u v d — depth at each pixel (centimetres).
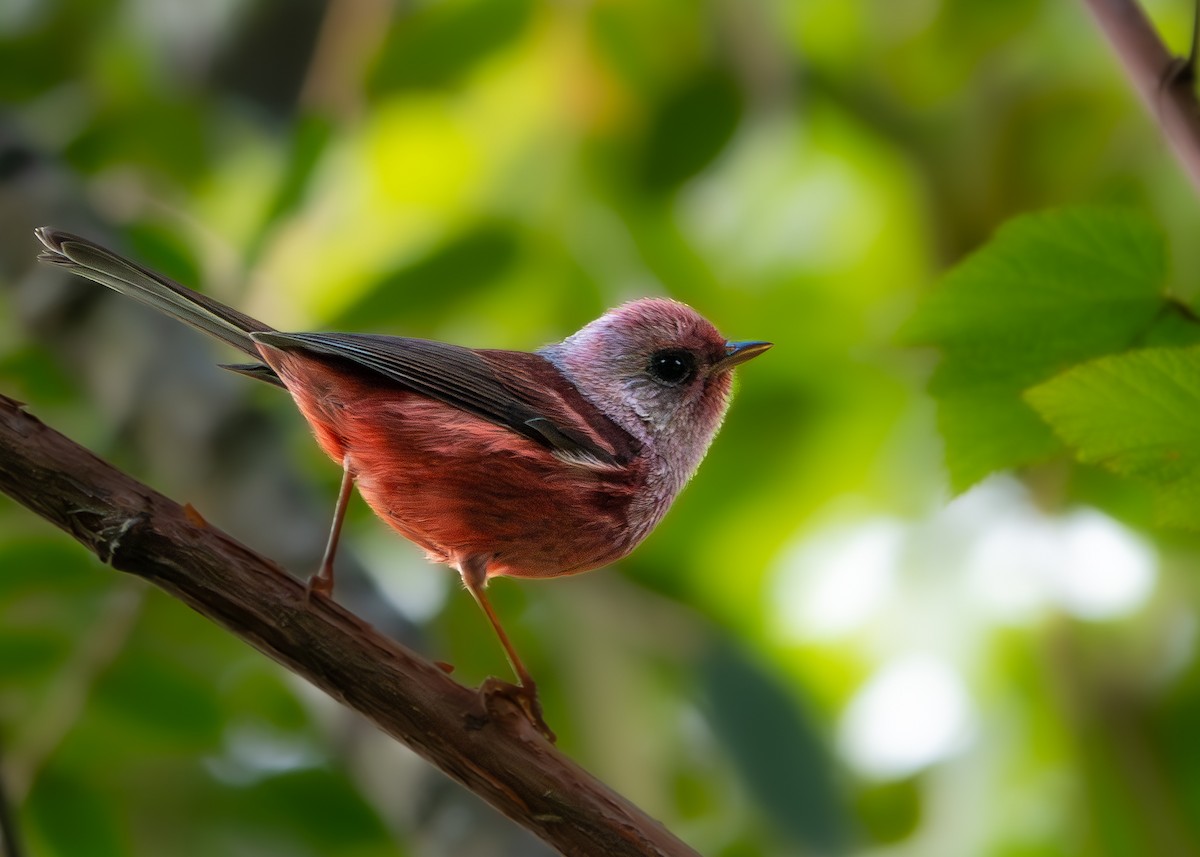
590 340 1005
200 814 1069
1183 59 643
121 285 849
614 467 904
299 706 1101
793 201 1450
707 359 1009
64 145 1309
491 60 1319
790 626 1371
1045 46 1420
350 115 1318
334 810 1078
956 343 699
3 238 1136
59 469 659
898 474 1393
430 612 1132
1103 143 1394
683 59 1345
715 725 1002
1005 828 1260
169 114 1320
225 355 1117
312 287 1356
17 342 1198
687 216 1377
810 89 1403
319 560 1009
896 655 1365
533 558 893
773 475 1369
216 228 1380
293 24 1317
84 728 1022
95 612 1050
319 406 872
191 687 1038
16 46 1379
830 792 974
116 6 1378
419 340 902
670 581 1248
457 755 680
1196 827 1231
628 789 1061
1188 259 1320
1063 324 686
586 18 1325
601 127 1339
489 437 857
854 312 1420
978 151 1409
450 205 1380
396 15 1344
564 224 1308
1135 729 1246
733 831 1112
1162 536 1051
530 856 877
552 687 1112
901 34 1411
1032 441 704
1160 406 587
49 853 995
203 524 677
